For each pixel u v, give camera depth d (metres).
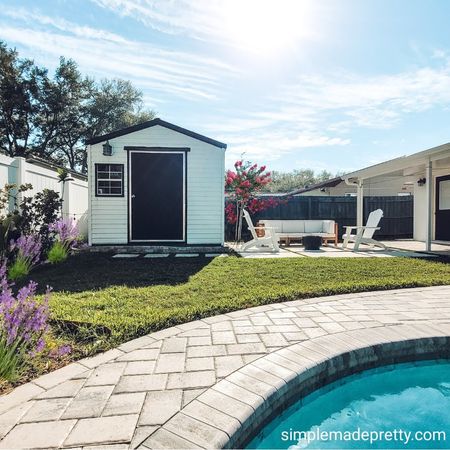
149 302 3.70
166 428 1.64
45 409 1.80
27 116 22.94
